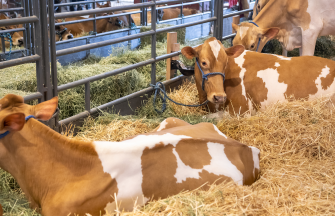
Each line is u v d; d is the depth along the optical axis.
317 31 5.39
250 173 2.40
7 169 2.05
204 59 3.63
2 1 5.66
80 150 1.92
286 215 1.94
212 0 8.53
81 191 1.84
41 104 2.05
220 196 1.94
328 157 3.00
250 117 3.55
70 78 4.70
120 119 3.83
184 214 1.76
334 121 3.27
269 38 4.74
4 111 1.91
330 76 3.71
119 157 1.92
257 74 3.85
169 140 2.08
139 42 7.41
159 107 4.55
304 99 3.67
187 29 8.03
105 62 5.79
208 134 2.46
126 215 1.77
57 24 6.39
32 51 4.88
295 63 3.84
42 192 1.93
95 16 7.00
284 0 5.29
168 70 5.04
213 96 3.65
